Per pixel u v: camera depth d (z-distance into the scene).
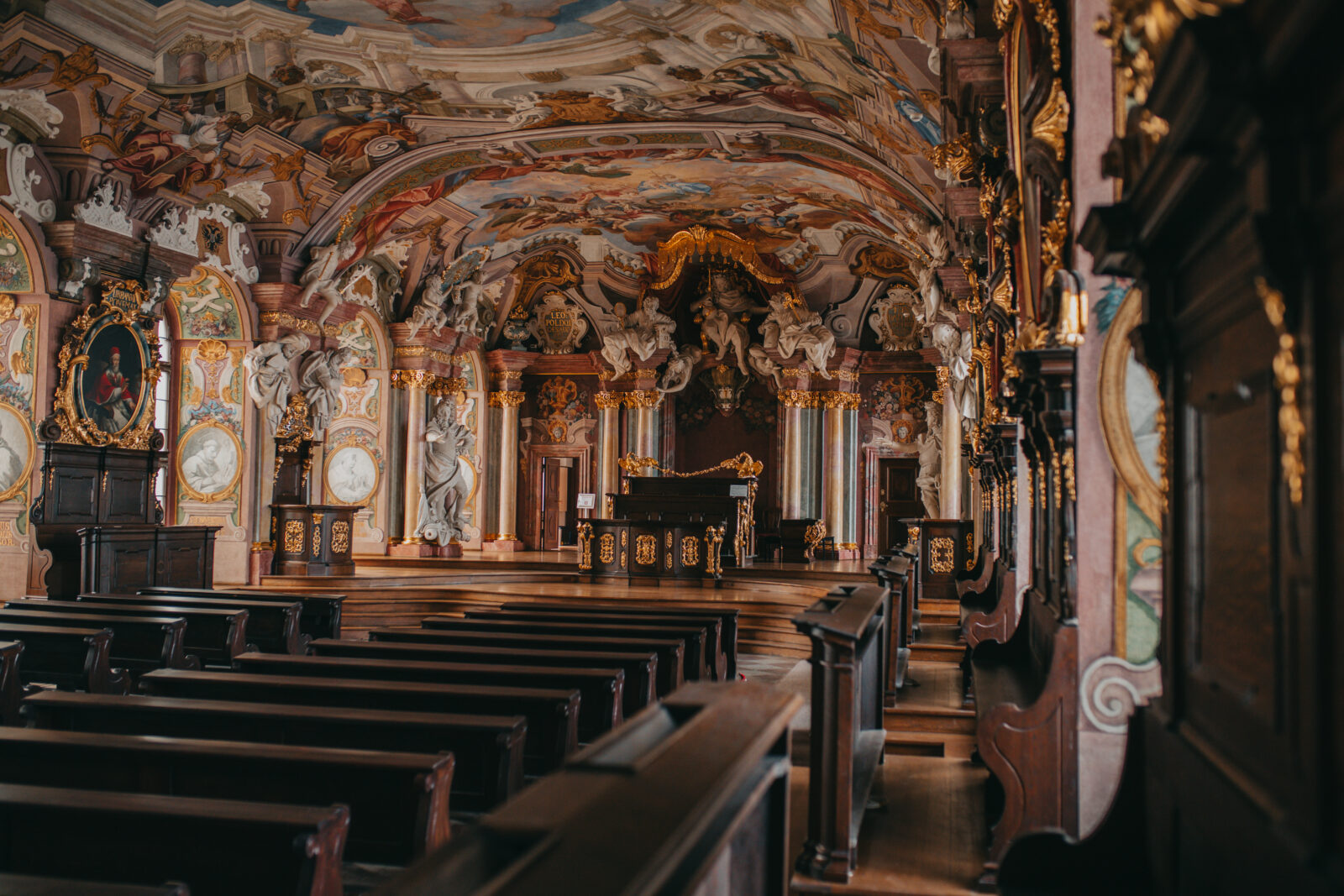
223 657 10.61
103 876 4.14
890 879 4.77
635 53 14.63
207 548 16.62
